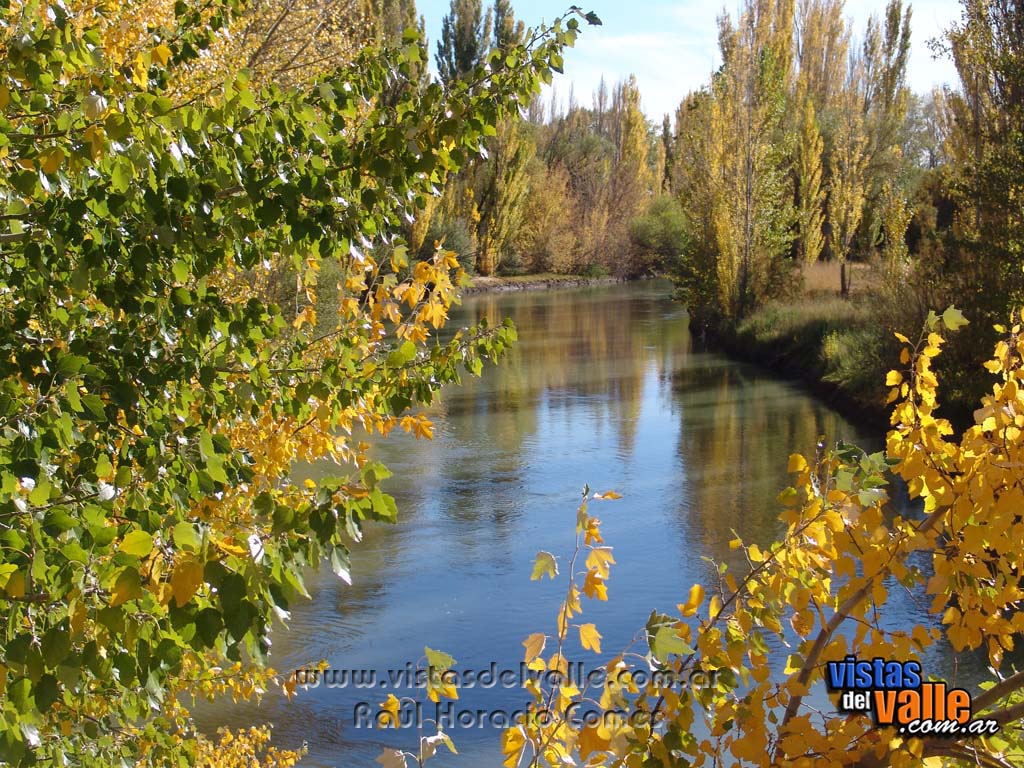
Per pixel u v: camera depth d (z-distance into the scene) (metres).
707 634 2.13
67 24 2.33
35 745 1.99
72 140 2.23
